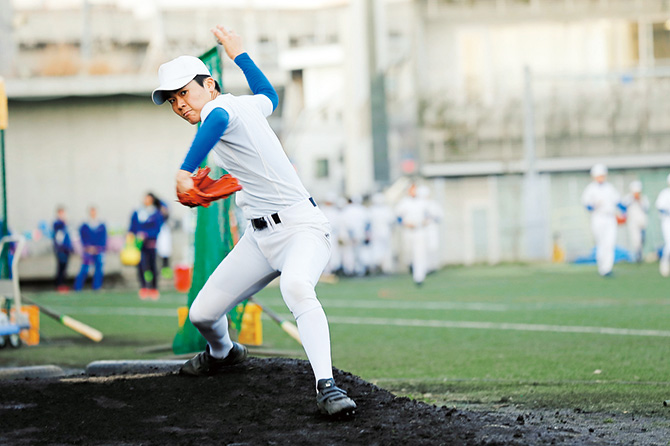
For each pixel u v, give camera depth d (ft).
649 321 71.56
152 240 115.24
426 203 125.90
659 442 28.86
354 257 169.37
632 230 164.25
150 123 149.79
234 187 29.48
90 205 149.07
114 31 221.66
